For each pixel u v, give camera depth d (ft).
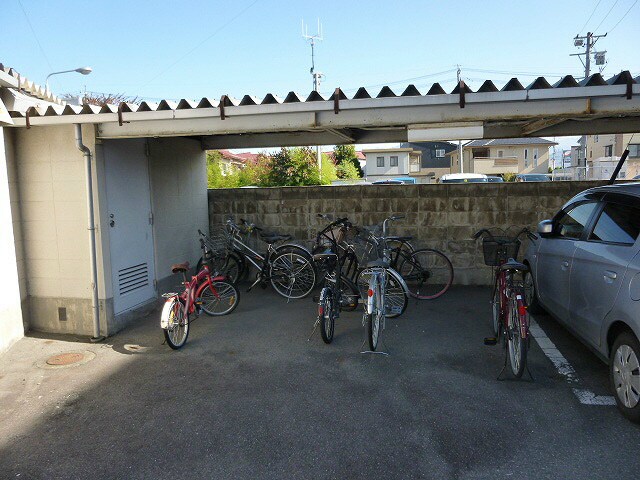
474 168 136.46
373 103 14.57
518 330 12.82
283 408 11.89
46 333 18.13
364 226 24.18
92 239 17.19
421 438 10.43
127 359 15.38
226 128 15.96
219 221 26.27
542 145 139.33
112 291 17.90
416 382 13.19
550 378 13.23
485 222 23.97
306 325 18.42
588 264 12.83
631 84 13.14
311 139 23.82
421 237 24.50
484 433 10.57
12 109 16.07
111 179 17.85
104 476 9.43
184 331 16.58
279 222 25.64
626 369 10.78
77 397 12.78
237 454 10.02
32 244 18.03
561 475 9.10
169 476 9.37
